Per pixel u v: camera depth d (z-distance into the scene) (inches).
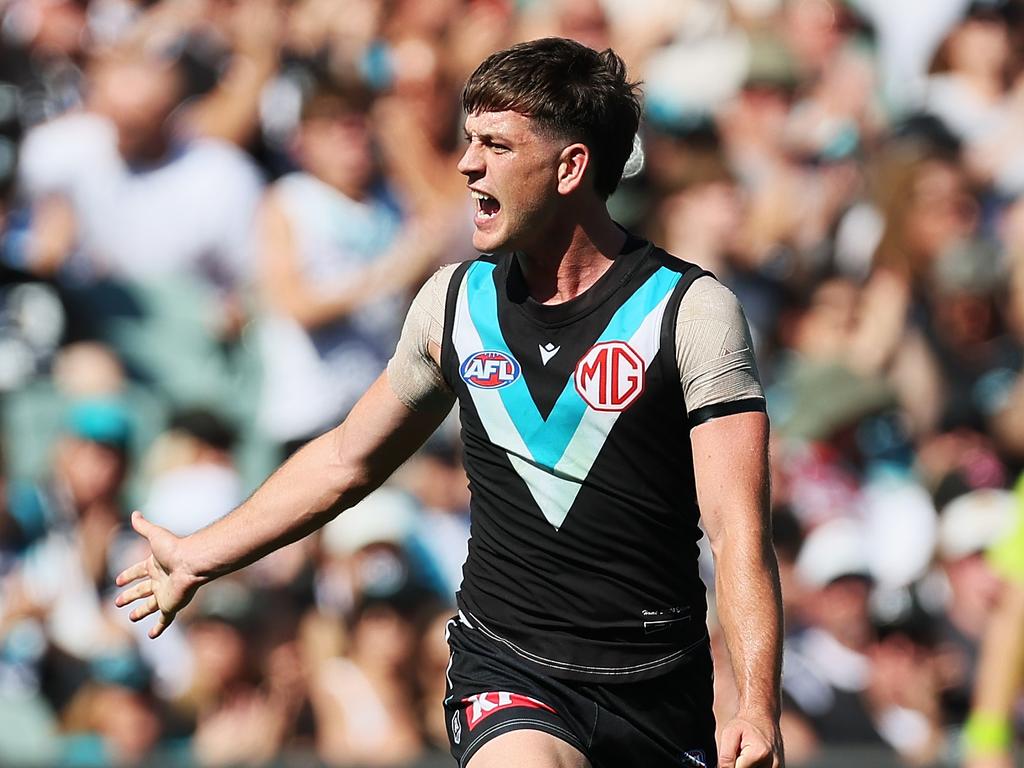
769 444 402.6
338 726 855.7
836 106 1154.0
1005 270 1070.4
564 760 406.9
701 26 1160.8
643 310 406.0
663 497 414.6
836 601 915.4
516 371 414.6
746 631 382.6
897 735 896.9
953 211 1079.0
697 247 1055.6
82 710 850.8
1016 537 697.6
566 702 420.2
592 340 408.2
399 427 435.8
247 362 1008.9
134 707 849.5
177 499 919.7
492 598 427.8
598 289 409.7
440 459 950.4
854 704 894.4
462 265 432.5
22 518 911.0
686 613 425.7
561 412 410.3
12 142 1090.7
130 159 1037.2
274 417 991.6
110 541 907.4
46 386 965.2
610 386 406.0
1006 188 1134.4
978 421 1029.8
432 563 909.8
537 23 1134.4
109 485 914.7
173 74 1049.5
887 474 1003.9
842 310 1074.7
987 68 1171.9
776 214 1083.3
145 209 1031.0
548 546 417.7
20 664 864.9
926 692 909.8
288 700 861.8
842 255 1109.1
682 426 409.7
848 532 941.2
